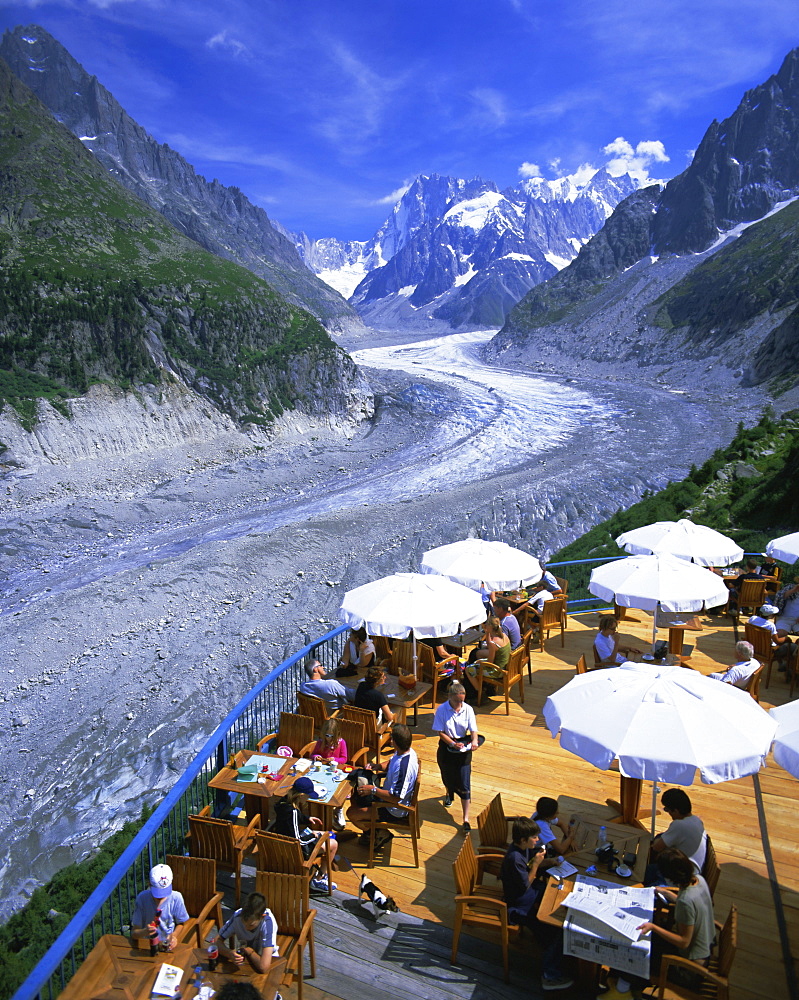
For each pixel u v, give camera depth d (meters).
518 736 11.30
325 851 7.60
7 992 14.41
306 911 6.28
